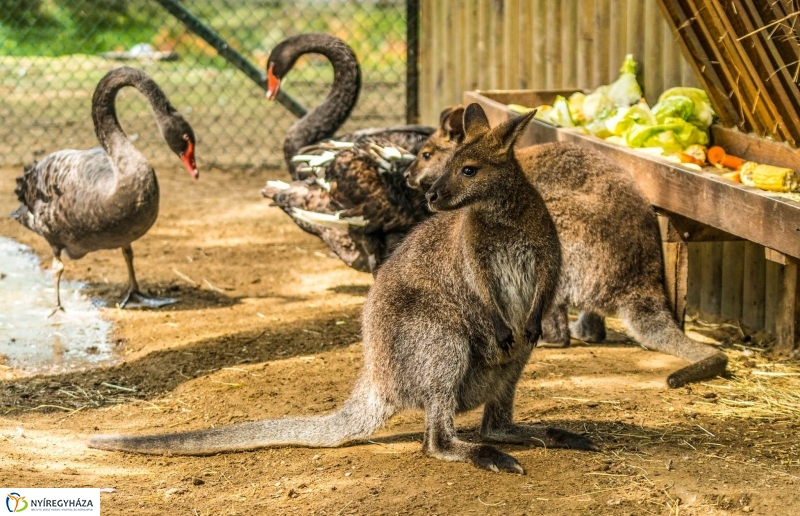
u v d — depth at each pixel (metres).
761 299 11.76
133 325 12.05
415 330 7.99
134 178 11.83
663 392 9.77
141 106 24.67
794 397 9.65
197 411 9.56
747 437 8.65
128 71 12.32
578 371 10.44
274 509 7.39
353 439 8.39
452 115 11.92
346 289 13.45
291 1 33.69
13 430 9.05
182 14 17.22
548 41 15.27
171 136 12.86
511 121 7.97
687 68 12.78
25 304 12.80
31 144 20.59
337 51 14.50
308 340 11.48
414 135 13.84
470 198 7.93
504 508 7.26
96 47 29.80
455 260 8.01
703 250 12.58
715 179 9.77
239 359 10.91
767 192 9.24
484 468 7.87
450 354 8.00
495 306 7.93
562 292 11.05
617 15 13.87
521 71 15.95
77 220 12.06
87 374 10.55
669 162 10.67
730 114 11.95
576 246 10.87
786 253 8.80
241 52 29.80
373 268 12.64
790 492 7.52
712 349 10.30
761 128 11.46
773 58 10.20
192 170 13.04
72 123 22.19
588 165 11.07
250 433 8.35
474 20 16.95
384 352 8.09
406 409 8.20
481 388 8.31
